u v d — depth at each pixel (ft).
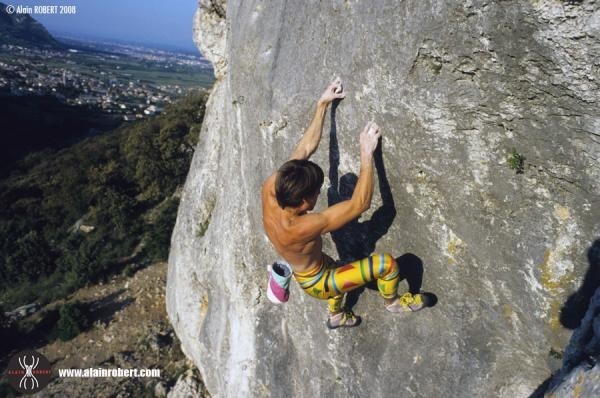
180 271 32.40
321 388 17.42
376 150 12.52
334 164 14.24
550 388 10.36
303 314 17.47
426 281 13.02
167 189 67.15
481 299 12.03
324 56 13.64
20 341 41.88
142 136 69.87
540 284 10.67
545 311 10.85
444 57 10.18
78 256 51.55
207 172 30.78
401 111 11.53
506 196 10.53
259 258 20.17
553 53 8.55
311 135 13.20
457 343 12.79
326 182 14.80
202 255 28.68
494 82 9.64
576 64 8.37
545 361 11.44
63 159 90.12
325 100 13.19
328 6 13.28
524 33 8.70
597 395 8.21
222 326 24.82
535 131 9.58
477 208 11.13
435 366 13.33
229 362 24.06
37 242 59.41
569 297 10.39
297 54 14.99
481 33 9.28
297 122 15.47
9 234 66.64
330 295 12.42
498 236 11.00
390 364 14.47
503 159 10.29
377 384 14.98
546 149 9.57
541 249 10.41
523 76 9.18
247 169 19.67
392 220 13.20
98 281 49.08
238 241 21.71
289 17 15.57
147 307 42.60
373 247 14.07
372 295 14.70
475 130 10.46
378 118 12.16
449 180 11.35
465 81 10.09
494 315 11.91
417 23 10.37
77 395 33.53
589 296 10.12
